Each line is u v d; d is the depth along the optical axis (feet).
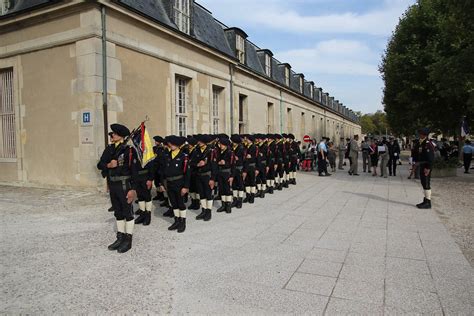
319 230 20.84
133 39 34.58
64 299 12.05
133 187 17.38
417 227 21.45
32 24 34.24
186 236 19.81
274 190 37.55
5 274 14.24
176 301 11.86
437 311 11.09
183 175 20.80
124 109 33.55
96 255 16.49
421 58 68.49
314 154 62.95
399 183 43.06
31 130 35.45
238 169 28.04
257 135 34.45
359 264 15.15
